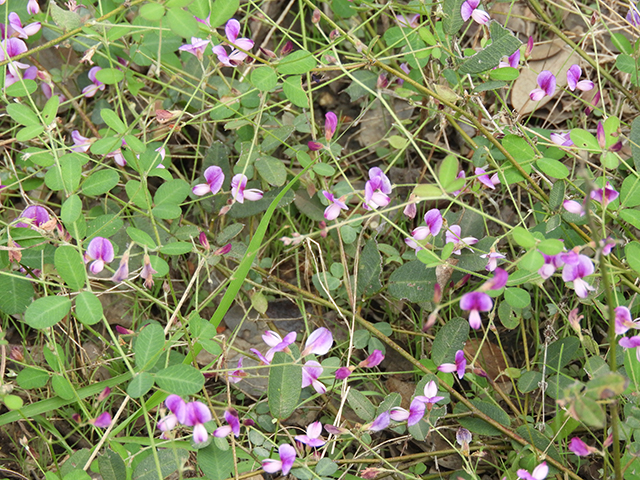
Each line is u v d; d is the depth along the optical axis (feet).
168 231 1.16
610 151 1.03
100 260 0.99
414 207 1.06
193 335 1.02
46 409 1.03
